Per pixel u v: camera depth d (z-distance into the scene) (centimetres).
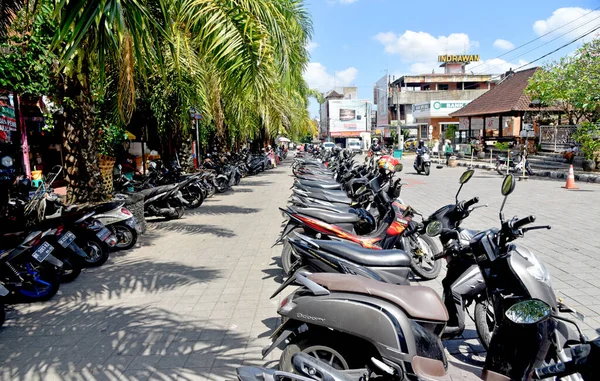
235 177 1648
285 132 2139
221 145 1748
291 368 308
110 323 461
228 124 1587
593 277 546
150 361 380
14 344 421
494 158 2669
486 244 326
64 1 367
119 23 379
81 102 768
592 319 429
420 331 297
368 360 304
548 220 880
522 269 310
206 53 623
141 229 868
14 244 605
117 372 364
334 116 7031
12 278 517
